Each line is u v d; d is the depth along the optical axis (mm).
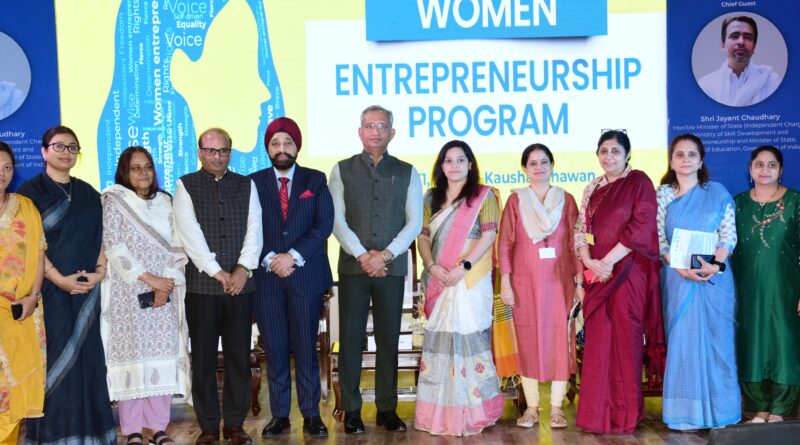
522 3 5309
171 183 5328
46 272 3182
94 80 5285
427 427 3785
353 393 3789
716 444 1720
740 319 3824
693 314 3686
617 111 5336
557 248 3826
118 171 3424
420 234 3912
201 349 3512
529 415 3863
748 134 5312
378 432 3801
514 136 5344
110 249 3297
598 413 3674
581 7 5305
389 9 5316
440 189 3887
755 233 3764
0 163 2963
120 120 5297
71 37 5270
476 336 3760
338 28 5328
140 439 3395
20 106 5254
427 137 5340
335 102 5344
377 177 3748
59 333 3207
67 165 3240
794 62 5281
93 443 3285
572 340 3939
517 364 3906
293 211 3662
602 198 3746
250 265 3467
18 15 5238
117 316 3342
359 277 3732
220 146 3486
